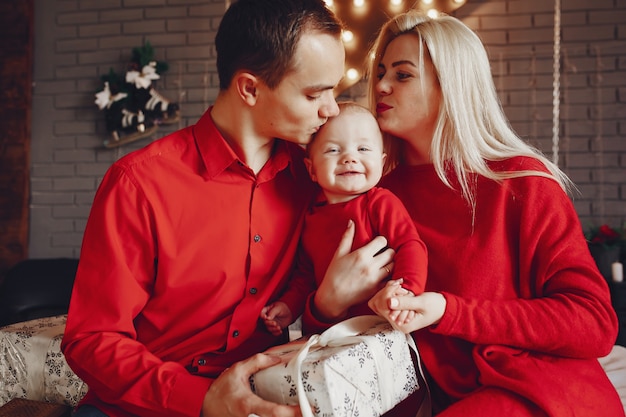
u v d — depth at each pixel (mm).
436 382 1207
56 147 4293
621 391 1583
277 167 1275
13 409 1378
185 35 4156
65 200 4277
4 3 4320
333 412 915
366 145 1247
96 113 4254
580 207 3770
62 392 1494
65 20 4297
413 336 1213
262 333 1281
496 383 1084
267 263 1263
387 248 1210
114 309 1109
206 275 1197
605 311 1113
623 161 3721
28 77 4297
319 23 1142
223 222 1217
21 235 4273
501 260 1194
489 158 1303
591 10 3750
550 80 3783
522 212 1194
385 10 3680
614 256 3215
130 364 1056
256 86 1171
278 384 954
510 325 1089
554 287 1153
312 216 1304
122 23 4230
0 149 4316
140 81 4016
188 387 1019
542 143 3797
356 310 1247
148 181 1178
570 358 1145
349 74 3707
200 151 1234
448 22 1348
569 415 1041
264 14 1140
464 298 1134
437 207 1300
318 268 1280
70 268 2912
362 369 971
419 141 1380
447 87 1296
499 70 3830
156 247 1178
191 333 1207
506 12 3814
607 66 3734
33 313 2770
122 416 1124
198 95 4141
